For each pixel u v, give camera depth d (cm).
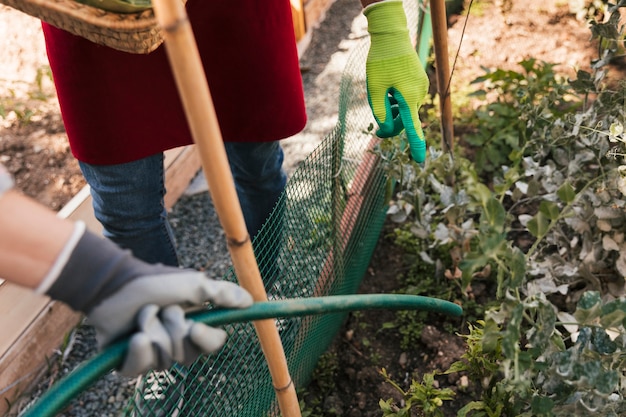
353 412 197
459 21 364
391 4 162
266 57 171
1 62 306
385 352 212
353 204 214
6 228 72
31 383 211
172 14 75
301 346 177
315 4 388
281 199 180
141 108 164
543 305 124
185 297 83
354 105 224
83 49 150
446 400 194
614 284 193
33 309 210
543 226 133
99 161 166
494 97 302
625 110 185
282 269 201
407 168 203
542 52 331
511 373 129
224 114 180
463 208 193
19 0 101
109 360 82
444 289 221
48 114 290
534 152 227
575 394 130
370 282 237
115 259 79
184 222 271
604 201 181
